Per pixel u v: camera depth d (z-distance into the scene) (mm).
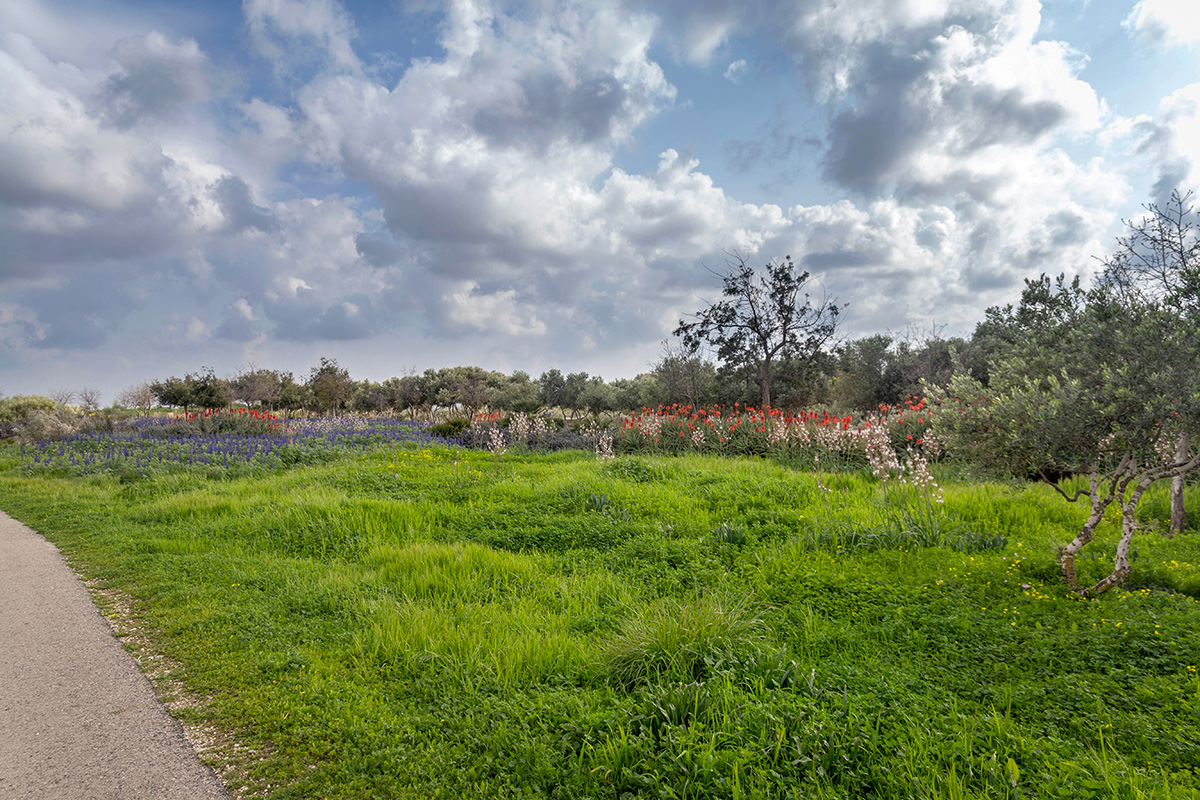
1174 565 6801
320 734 4113
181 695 4773
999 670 4758
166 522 11195
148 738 4180
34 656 5547
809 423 17938
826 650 5309
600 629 5879
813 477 12570
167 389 37438
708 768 3396
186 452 19734
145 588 7266
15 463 20453
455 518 10445
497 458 16750
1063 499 10250
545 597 6773
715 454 17859
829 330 28875
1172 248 9008
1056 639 5133
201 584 7438
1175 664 4633
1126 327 6613
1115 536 8281
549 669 4930
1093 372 6652
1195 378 5855
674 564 7906
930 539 8188
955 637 5398
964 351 23734
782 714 3963
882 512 9547
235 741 4121
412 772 3658
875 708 4109
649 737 3770
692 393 30719
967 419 7469
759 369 30422
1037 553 7488
